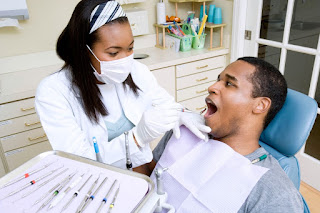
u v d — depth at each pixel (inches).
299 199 31.9
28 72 80.8
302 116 38.7
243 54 92.0
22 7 76.3
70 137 37.8
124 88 44.8
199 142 40.6
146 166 47.1
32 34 81.8
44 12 81.5
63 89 38.8
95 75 39.9
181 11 105.0
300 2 67.6
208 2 98.1
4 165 70.7
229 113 37.2
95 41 34.6
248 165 34.6
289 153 40.0
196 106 97.6
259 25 82.5
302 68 71.7
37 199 22.2
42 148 74.5
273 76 36.6
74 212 20.8
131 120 45.1
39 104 38.5
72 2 84.8
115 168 25.2
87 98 39.5
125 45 35.5
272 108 37.7
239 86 36.3
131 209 20.7
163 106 38.8
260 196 31.5
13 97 64.9
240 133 38.2
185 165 38.2
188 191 35.4
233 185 33.2
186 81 90.7
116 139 39.2
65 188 23.3
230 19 91.2
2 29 77.4
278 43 76.7
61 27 85.5
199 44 95.8
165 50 97.0
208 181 34.9
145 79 48.8
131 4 93.7
